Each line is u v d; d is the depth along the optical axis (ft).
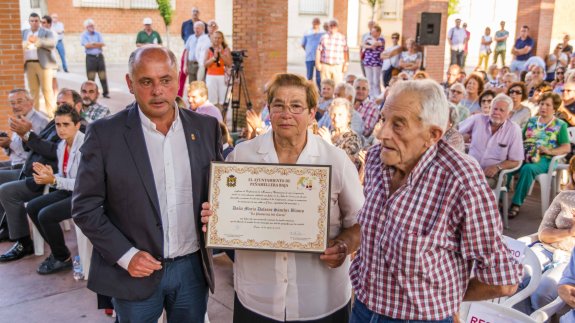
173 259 7.88
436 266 5.81
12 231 15.96
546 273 11.27
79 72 62.75
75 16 69.72
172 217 7.76
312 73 47.47
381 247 6.10
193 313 8.34
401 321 6.00
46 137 16.56
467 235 5.65
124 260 7.39
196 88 20.54
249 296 7.71
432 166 5.84
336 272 7.68
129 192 7.45
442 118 5.79
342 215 7.86
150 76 7.14
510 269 5.66
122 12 72.84
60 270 15.25
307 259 7.53
